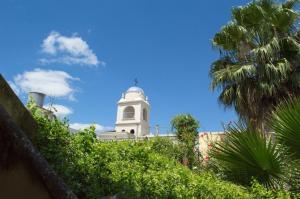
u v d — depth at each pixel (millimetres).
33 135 2318
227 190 4512
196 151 10414
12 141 1042
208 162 5926
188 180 4336
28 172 1032
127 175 3602
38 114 3615
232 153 4500
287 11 12992
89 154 3754
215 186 4488
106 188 3254
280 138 4414
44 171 1032
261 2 13477
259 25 13406
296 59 12836
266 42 13242
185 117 12852
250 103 12320
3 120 1056
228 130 4598
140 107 37938
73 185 3074
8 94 2064
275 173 4422
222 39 13750
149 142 6168
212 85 13344
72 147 3611
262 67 12453
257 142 4312
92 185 3150
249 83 12570
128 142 5453
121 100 38875
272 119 4773
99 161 3715
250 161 4441
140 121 37156
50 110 4117
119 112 38344
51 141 3426
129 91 40031
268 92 12141
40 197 1021
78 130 3979
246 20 13531
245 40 13477
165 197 3541
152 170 4648
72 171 3223
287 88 12383
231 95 12945
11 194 1022
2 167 1034
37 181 1029
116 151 4656
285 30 13227
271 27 13305
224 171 4828
